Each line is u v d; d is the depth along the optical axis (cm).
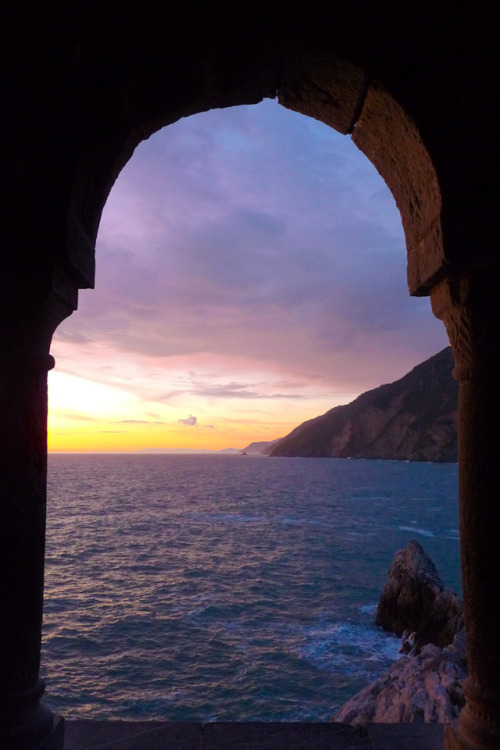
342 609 2673
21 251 266
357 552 4281
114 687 1767
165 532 5241
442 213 270
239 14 287
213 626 2398
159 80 296
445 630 1970
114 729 328
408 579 2222
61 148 273
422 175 294
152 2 280
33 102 274
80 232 291
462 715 270
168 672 1886
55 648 2117
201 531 5328
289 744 314
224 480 13375
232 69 309
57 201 270
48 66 276
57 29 273
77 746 307
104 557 4009
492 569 258
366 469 17650
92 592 2991
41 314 268
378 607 2384
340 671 1878
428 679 750
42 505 272
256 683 1786
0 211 264
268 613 2612
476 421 267
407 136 295
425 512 7150
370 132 334
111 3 277
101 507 7394
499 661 255
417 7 283
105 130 288
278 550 4341
